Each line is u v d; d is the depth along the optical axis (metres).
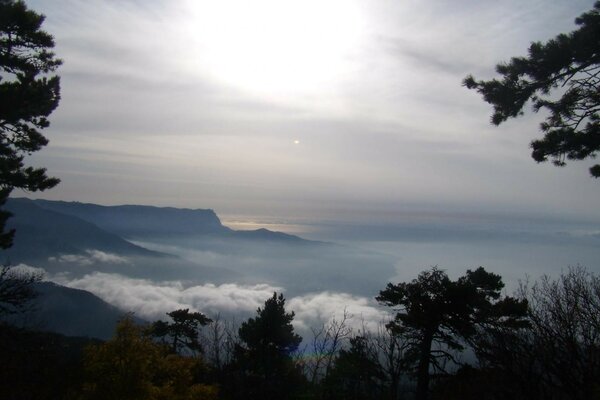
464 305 17.86
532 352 7.50
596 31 8.52
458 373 15.55
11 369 14.99
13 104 14.75
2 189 15.91
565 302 8.05
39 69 16.36
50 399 13.08
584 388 6.58
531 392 7.06
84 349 10.75
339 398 19.61
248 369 22.78
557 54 8.95
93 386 10.34
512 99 9.70
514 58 9.81
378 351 18.55
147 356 10.64
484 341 8.75
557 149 9.46
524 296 8.73
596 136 9.03
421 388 18.23
